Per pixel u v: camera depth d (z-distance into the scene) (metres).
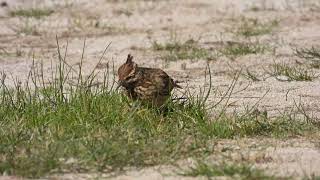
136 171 17.23
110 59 31.56
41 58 31.58
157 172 17.14
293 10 40.72
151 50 33.19
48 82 26.61
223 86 26.14
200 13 40.53
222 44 34.09
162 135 19.42
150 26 38.44
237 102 23.66
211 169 16.91
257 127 20.28
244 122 20.47
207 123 20.28
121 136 18.89
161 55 32.12
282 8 41.19
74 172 17.19
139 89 20.91
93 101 21.06
